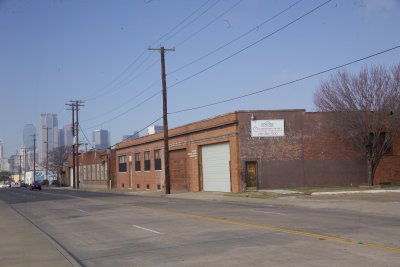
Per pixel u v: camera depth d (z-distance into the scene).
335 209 22.41
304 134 38.78
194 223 17.42
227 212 21.50
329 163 38.78
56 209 28.62
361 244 11.32
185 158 48.56
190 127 46.50
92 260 11.34
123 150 71.38
